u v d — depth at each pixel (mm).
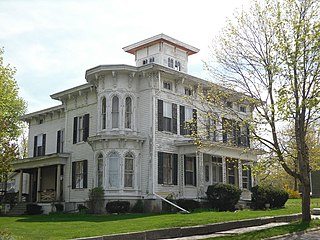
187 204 25719
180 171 28281
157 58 31969
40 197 32844
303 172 18188
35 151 36938
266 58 18156
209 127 20641
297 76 17016
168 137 27891
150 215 22812
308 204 18609
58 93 32750
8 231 16703
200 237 15695
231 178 32125
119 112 27328
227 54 21672
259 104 18344
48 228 17859
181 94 29297
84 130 30703
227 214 21281
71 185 30891
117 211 25500
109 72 27703
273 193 27469
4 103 30344
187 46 33438
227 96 19734
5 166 17266
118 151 26766
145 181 26797
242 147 26875
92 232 15500
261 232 15727
